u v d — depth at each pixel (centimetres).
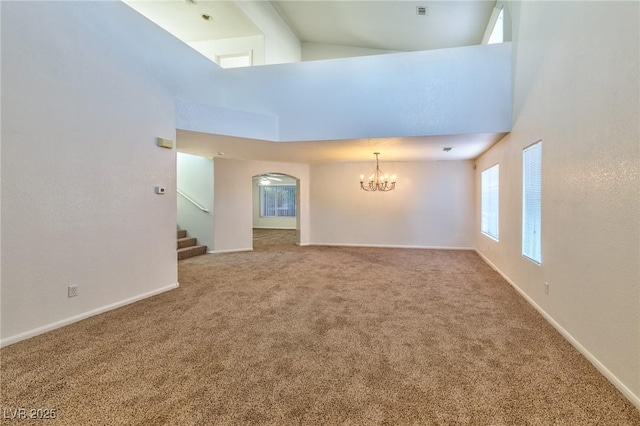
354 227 786
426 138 461
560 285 267
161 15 592
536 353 233
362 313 319
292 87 482
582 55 230
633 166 175
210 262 587
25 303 255
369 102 457
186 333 271
